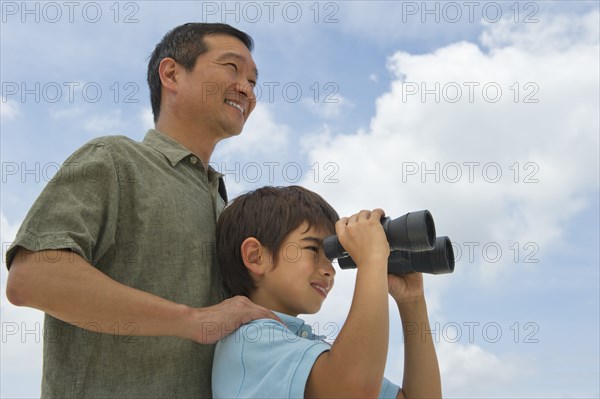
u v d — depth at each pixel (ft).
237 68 7.66
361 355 5.30
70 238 5.71
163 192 6.57
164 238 6.41
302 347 5.62
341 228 6.02
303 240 6.65
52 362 6.14
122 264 6.25
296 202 6.83
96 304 5.53
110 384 6.03
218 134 7.63
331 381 5.31
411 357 7.11
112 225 6.18
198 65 7.51
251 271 6.71
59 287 5.50
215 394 6.04
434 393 6.97
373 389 5.34
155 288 6.28
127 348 6.08
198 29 7.72
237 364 5.82
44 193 5.97
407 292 7.22
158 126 7.79
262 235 6.69
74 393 6.00
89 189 6.13
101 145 6.43
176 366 6.19
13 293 5.59
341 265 7.11
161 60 7.73
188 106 7.46
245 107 7.77
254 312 6.07
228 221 6.98
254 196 7.04
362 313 5.44
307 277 6.57
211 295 6.83
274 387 5.46
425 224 5.82
